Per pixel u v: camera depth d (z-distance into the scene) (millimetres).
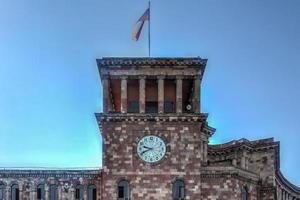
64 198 107312
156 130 102875
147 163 101938
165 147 102375
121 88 103688
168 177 101562
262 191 119438
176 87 103938
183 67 103938
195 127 103000
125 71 103812
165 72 103812
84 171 107812
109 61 103500
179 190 101438
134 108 107688
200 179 101938
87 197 107188
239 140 123625
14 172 107875
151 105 107000
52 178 107875
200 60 103688
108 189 100875
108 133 102625
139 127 102875
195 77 103875
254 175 109938
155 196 100938
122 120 102875
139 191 101062
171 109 107312
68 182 107875
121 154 102062
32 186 107750
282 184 136000
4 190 107688
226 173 104062
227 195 103438
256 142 123500
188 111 109812
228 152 125188
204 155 116312
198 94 103500
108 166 101625
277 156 124500
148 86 106562
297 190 145625
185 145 102500
